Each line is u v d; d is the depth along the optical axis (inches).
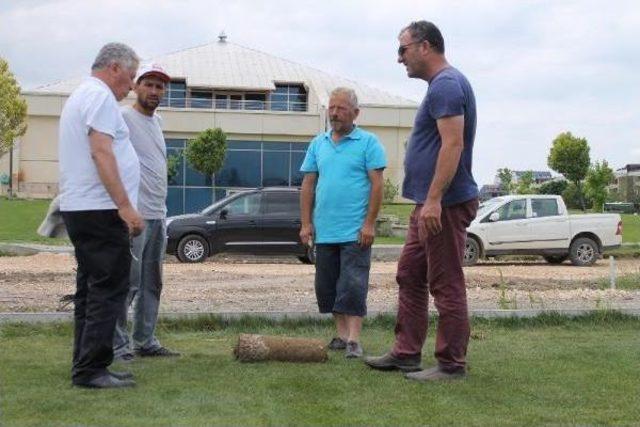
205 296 411.5
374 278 536.4
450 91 211.5
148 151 243.0
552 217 791.1
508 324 328.2
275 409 182.4
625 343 285.0
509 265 806.5
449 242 217.6
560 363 243.8
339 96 261.3
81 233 197.5
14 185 1926.7
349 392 201.2
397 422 173.5
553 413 183.2
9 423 166.2
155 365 233.0
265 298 402.6
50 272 537.3
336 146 264.8
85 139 196.7
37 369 222.8
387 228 1163.9
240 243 765.9
